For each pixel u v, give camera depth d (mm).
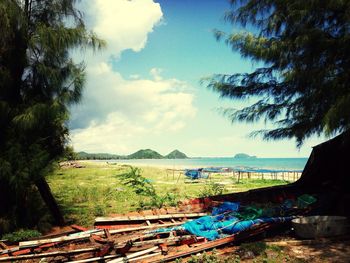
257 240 8383
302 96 9148
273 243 7859
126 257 6926
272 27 9023
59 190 19688
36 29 9617
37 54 9891
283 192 13367
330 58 8023
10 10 8875
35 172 9039
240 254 7281
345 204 9938
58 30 9641
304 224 8094
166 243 7824
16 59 9523
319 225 8062
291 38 8789
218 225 8859
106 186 21703
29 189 10250
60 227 10531
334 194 10477
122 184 22969
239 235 8047
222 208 10852
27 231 9078
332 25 8281
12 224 9344
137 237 8016
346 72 7684
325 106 8273
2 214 9305
